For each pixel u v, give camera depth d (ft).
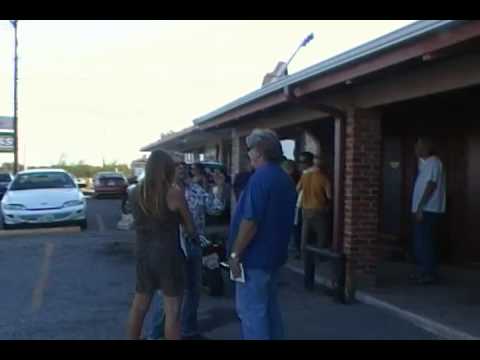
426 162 30.14
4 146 154.20
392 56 22.27
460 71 23.45
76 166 262.88
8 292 29.55
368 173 29.76
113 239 49.98
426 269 30.35
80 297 28.45
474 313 24.12
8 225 54.90
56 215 55.26
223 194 46.62
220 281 28.50
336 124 30.45
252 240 16.20
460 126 35.99
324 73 26.78
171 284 17.53
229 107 44.45
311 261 29.86
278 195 16.20
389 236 42.55
